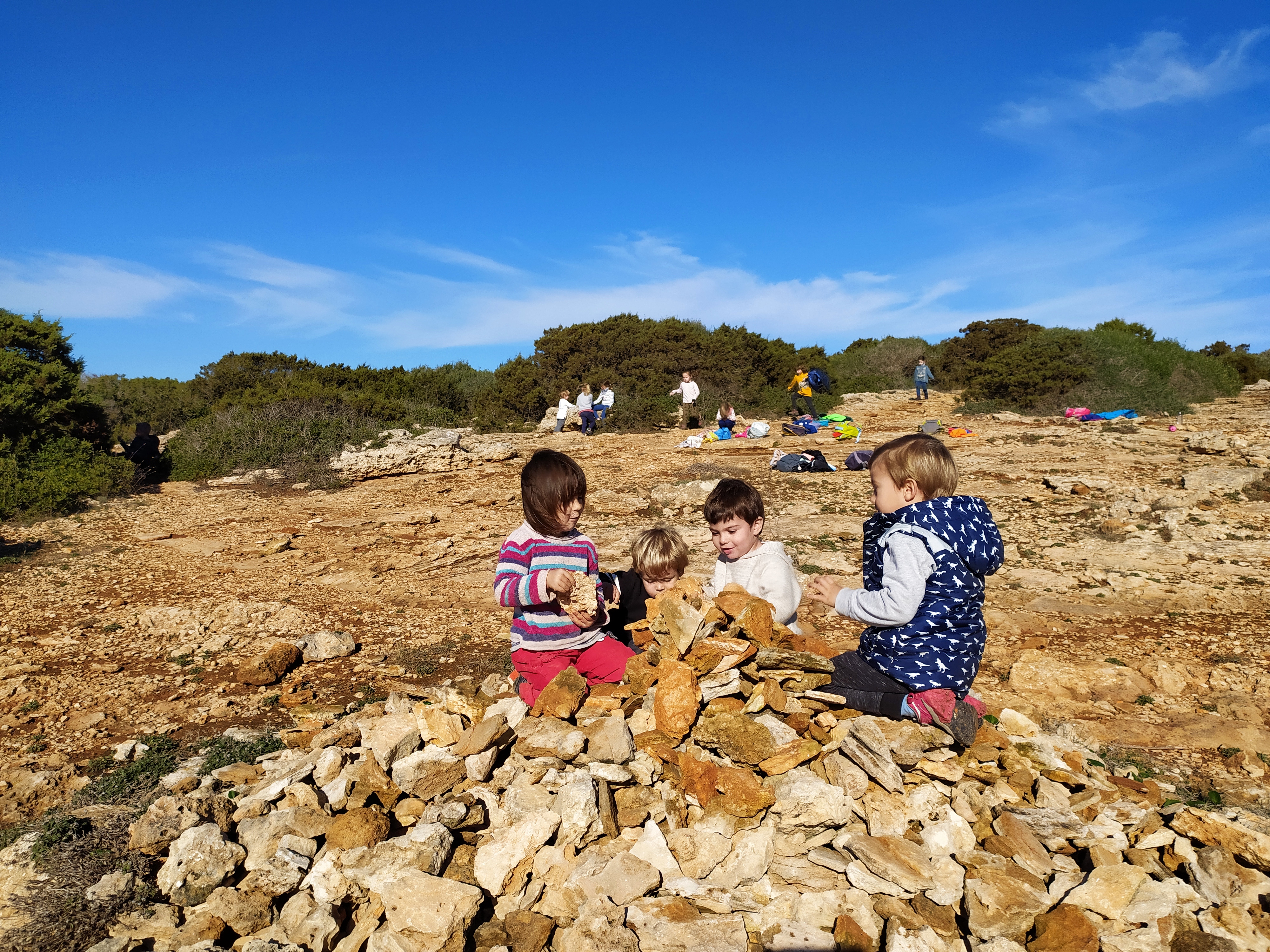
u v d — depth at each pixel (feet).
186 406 80.74
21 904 8.64
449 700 9.90
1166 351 83.82
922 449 8.84
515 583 9.36
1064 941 6.79
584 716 9.25
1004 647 19.61
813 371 76.13
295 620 21.95
